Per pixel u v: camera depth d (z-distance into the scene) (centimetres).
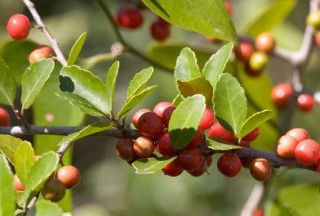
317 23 46
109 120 35
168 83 77
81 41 37
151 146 35
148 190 80
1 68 36
